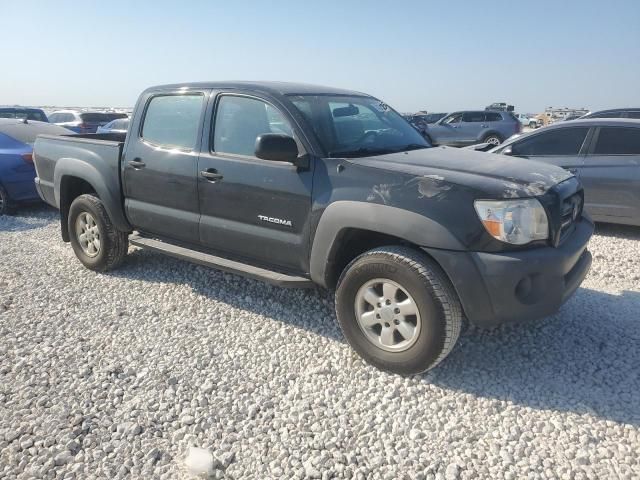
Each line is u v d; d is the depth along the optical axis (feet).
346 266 11.70
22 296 15.46
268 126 12.74
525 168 11.68
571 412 9.71
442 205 10.09
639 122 21.74
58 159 17.92
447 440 9.07
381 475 8.31
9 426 9.48
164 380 10.94
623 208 21.70
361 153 12.37
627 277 16.99
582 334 12.72
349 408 9.98
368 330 11.19
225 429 9.43
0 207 27.12
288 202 12.01
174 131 14.67
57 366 11.52
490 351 11.93
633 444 8.83
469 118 65.31
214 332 13.08
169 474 8.39
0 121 28.53
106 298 15.29
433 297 10.03
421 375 10.93
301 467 8.52
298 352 12.01
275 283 12.42
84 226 17.44
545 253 10.08
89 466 8.57
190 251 14.73
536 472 8.28
